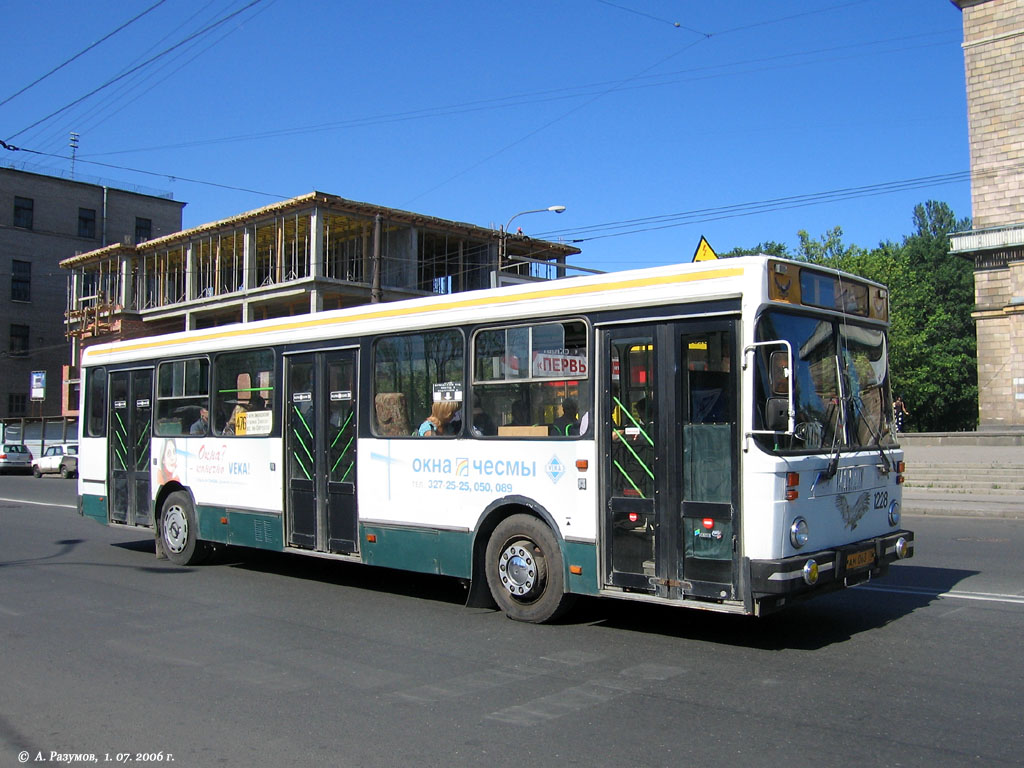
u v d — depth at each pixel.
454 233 43.09
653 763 4.63
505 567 8.13
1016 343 35.56
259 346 10.62
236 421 10.89
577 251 47.19
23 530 15.90
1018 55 36.00
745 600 6.46
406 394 9.05
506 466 8.09
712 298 6.83
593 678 6.23
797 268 7.01
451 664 6.66
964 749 4.77
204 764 4.71
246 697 5.88
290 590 9.86
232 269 46.53
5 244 59.59
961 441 28.58
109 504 12.89
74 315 54.25
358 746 4.94
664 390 7.07
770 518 6.44
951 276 66.06
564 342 7.75
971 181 37.25
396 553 9.00
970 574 10.31
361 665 6.66
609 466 7.40
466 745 4.93
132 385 12.62
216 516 11.07
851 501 7.27
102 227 63.88
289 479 10.20
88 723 5.39
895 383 56.41
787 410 6.47
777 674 6.28
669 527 6.96
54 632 7.82
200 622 8.21
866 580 7.32
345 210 39.97
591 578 7.44
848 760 4.63
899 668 6.40
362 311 9.50
